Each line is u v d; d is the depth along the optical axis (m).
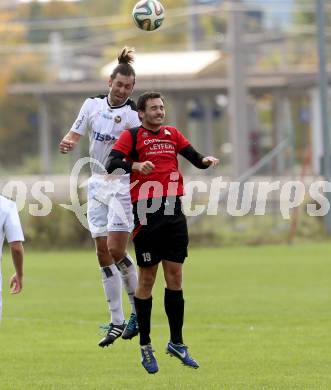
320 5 109.69
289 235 106.88
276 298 66.06
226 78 178.62
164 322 57.47
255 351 47.69
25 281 78.62
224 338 51.53
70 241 106.12
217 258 93.50
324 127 108.38
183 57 187.00
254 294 68.31
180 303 39.75
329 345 48.94
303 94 188.75
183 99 185.88
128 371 43.62
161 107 39.41
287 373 42.38
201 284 74.50
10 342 51.34
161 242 39.41
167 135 39.66
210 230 106.44
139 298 39.91
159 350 48.75
